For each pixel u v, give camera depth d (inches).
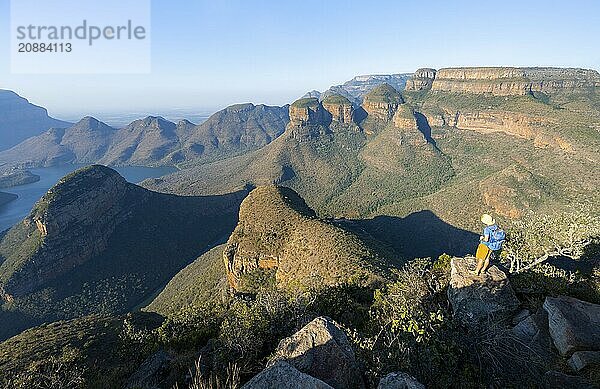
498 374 459.8
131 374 856.9
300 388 336.8
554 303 545.0
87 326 1820.9
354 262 1915.6
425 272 764.6
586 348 478.9
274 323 737.0
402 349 471.2
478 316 568.7
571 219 838.5
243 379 594.6
